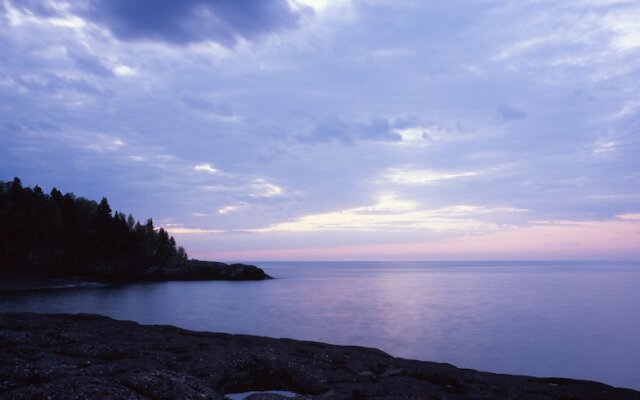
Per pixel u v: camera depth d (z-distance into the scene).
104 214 157.62
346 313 78.94
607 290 139.88
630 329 62.34
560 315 77.00
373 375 24.72
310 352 29.11
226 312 80.12
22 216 130.62
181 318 72.00
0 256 127.38
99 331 30.77
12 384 17.62
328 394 20.20
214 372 22.20
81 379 16.78
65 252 145.12
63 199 151.88
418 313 78.81
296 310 83.25
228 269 191.62
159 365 21.52
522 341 52.88
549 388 24.53
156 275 169.00
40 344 24.86
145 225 179.38
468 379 25.44
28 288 121.44
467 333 58.16
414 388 22.47
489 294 122.88
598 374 39.16
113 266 153.00
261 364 24.31
